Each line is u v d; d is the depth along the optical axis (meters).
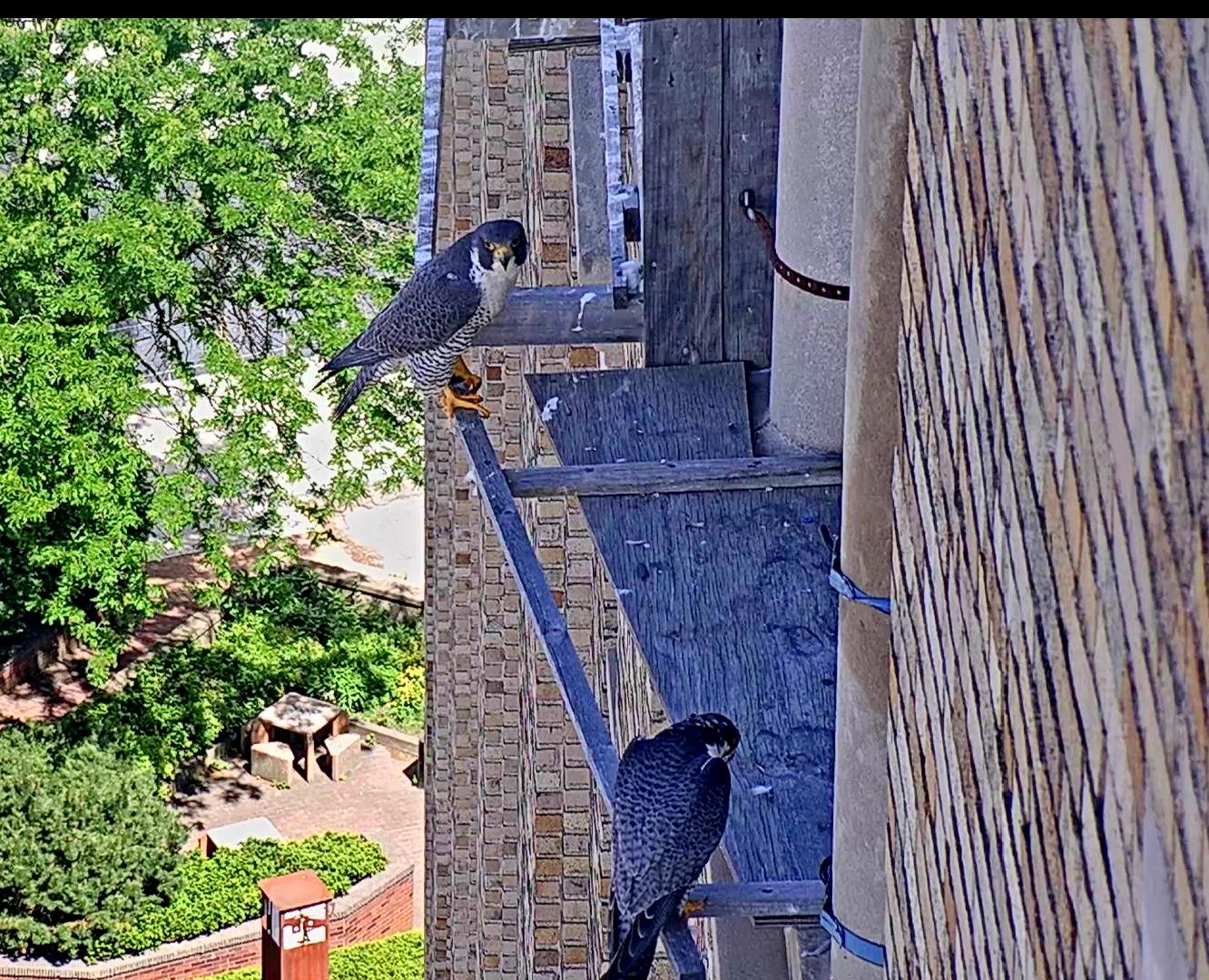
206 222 36.72
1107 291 3.12
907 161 4.95
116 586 38.28
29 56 34.69
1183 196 2.74
